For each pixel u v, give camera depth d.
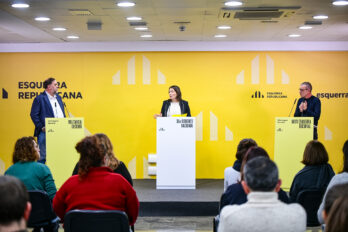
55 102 6.86
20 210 1.43
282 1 5.12
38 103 6.68
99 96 8.74
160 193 6.75
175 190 6.95
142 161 8.78
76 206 3.00
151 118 8.77
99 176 3.05
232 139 8.73
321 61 8.66
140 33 7.61
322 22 6.51
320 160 4.20
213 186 7.57
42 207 3.99
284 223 2.10
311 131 6.33
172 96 7.36
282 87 8.67
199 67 8.70
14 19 6.27
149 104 8.76
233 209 2.18
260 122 8.70
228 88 8.71
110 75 8.74
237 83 8.71
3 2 5.17
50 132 6.20
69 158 6.23
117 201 3.03
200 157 8.75
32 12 5.80
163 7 5.47
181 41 8.65
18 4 5.29
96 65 8.73
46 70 8.74
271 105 8.70
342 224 1.40
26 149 4.10
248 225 2.10
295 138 6.36
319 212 3.21
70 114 8.74
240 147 4.11
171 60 8.73
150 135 8.77
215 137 8.73
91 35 7.81
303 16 6.05
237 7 5.48
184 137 6.85
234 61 8.70
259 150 3.12
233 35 7.87
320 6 5.39
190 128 6.84
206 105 8.72
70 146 6.22
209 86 8.71
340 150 8.67
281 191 3.07
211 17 6.12
